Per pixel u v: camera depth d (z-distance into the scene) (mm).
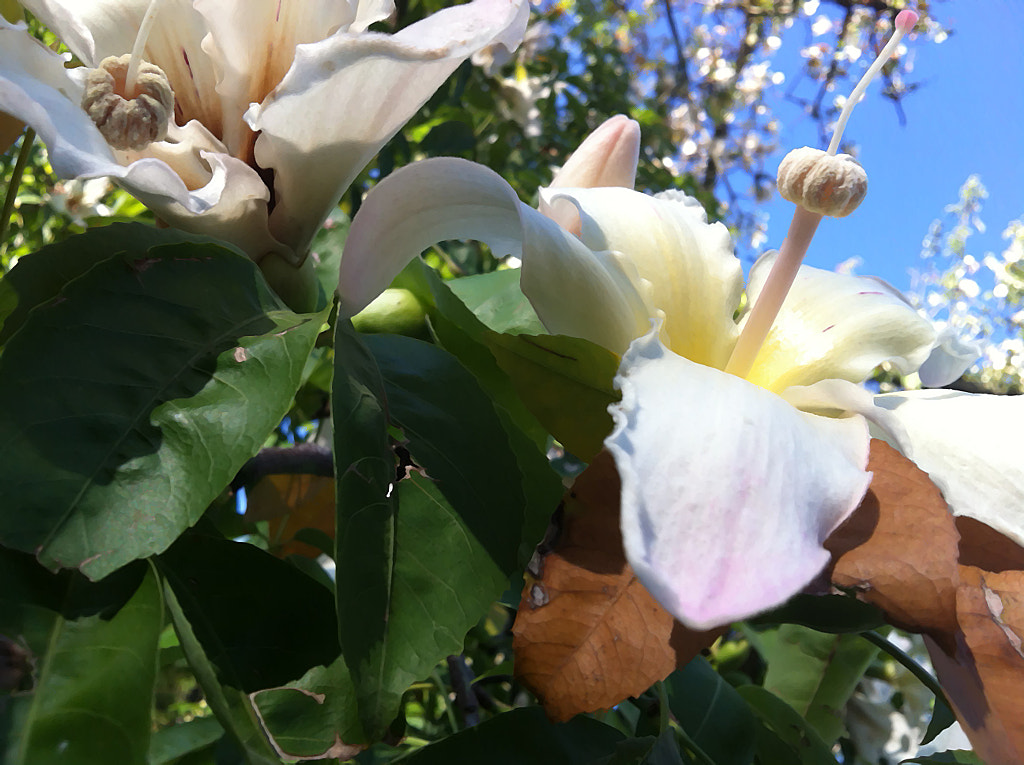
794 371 224
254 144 193
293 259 197
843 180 198
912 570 149
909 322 231
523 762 175
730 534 129
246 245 191
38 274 171
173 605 147
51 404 136
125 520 132
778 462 142
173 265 160
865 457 157
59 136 147
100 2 184
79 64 211
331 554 312
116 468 135
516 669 154
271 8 186
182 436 141
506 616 372
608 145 245
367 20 200
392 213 175
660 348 159
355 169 192
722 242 228
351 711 149
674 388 150
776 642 347
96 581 129
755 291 245
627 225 219
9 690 121
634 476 130
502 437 188
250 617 153
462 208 184
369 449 162
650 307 205
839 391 182
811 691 338
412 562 158
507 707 310
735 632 442
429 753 171
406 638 150
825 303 237
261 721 145
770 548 129
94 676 125
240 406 147
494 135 689
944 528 151
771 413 152
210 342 154
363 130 182
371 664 145
